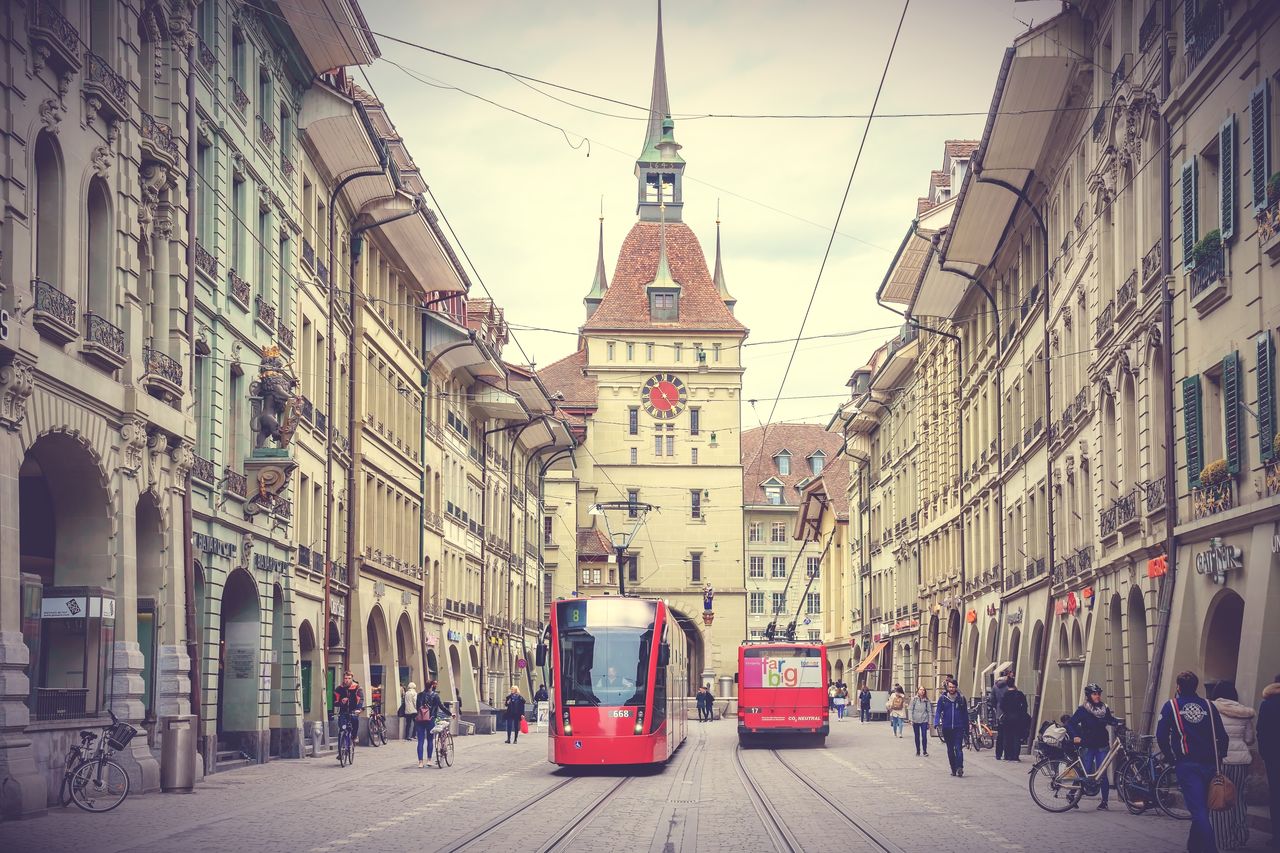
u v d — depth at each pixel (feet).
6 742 69.51
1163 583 89.15
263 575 119.34
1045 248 135.85
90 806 74.33
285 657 126.21
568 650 109.91
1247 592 73.51
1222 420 82.38
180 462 95.50
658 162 375.04
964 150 194.90
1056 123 125.39
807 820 69.51
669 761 123.34
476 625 232.12
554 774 105.50
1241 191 76.02
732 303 391.86
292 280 129.90
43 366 75.41
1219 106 79.41
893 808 75.56
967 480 183.93
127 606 86.69
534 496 296.30
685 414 357.61
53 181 79.56
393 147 185.57
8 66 72.23
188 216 98.84
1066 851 55.88
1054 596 133.28
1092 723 74.49
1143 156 96.58
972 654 181.78
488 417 243.19
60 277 79.25
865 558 284.61
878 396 250.78
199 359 106.73
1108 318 108.37
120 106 86.33
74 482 83.92
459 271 192.75
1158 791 70.54
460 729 191.01
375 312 165.68
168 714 92.43
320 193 143.74
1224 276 78.13
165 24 96.02
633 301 362.12
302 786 91.71
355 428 155.12
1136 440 101.60
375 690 164.45
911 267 195.00
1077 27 113.50
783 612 410.93
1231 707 58.39
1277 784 53.93
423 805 77.92
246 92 116.57
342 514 152.76
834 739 166.81
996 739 121.90
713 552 352.90
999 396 161.89
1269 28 71.10
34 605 76.84
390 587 170.71
